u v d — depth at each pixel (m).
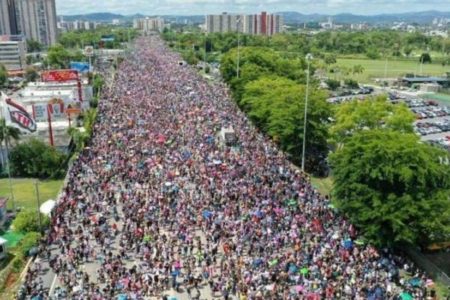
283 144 92.38
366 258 52.97
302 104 92.88
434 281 52.31
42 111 113.12
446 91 190.88
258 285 47.12
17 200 73.69
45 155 83.88
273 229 58.41
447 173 58.38
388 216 54.78
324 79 199.12
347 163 60.81
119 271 50.19
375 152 58.12
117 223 61.94
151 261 52.09
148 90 152.50
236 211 63.12
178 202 66.38
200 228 60.22
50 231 59.41
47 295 46.66
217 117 117.31
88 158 84.38
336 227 60.25
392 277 50.59
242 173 77.50
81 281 48.56
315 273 49.19
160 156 85.69
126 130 102.88
